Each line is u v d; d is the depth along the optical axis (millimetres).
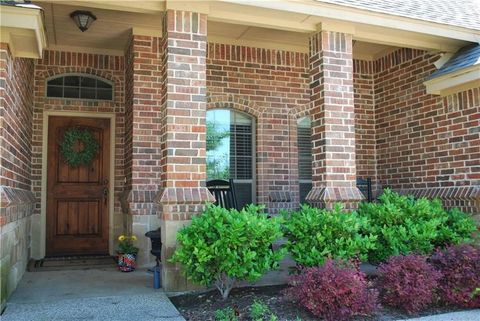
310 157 8086
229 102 7500
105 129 7496
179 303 4656
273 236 4586
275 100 7785
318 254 4758
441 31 6305
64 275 5883
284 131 7797
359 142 8164
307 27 5902
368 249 5066
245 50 7645
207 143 7516
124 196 6883
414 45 6570
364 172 8133
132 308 4301
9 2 4289
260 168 7582
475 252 4766
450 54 6848
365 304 4141
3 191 4129
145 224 6500
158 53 6734
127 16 6113
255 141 7691
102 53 7395
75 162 7328
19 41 4641
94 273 6020
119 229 7387
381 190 8039
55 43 7098
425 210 5660
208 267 4523
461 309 4562
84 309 4254
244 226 4457
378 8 5906
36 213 7039
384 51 8031
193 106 5121
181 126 5062
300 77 7973
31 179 6984
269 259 4605
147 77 6664
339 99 5852
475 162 6250
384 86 8078
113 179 7418
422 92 7234
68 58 7215
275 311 4277
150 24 6441
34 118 7047
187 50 5145
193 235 4594
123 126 7469
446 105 6758
